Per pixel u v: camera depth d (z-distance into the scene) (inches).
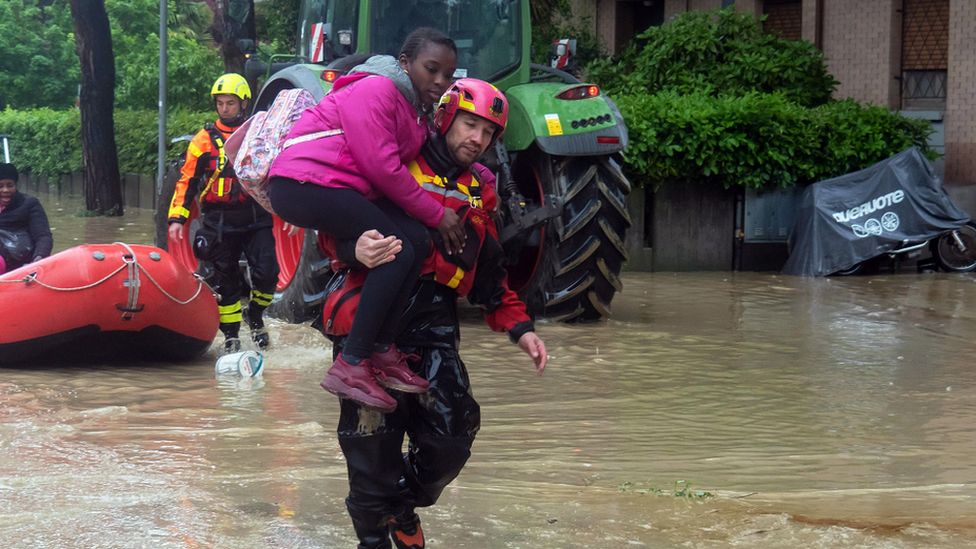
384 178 136.5
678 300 437.1
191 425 234.1
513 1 404.8
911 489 195.0
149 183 858.1
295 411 249.8
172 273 301.6
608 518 171.9
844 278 507.8
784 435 236.1
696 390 279.9
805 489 194.9
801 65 631.2
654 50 643.5
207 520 163.9
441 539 160.1
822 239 515.2
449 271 143.0
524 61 406.6
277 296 402.0
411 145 141.3
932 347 341.1
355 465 141.6
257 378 290.5
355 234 137.9
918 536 163.6
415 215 138.8
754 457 217.5
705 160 518.6
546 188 377.4
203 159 319.9
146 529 158.6
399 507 144.4
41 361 307.3
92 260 293.0
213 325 315.0
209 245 324.2
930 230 516.4
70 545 151.3
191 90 989.2
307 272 369.7
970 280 499.2
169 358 315.6
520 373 299.6
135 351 313.9
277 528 161.2
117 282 292.5
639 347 338.3
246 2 681.6
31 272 291.4
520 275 397.4
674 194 526.6
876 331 368.8
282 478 190.2
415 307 142.6
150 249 306.2
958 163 645.9
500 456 215.6
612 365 311.3
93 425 233.5
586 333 362.3
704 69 624.4
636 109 518.0
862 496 189.9
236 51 692.1
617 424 244.2
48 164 1040.8
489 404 262.7
